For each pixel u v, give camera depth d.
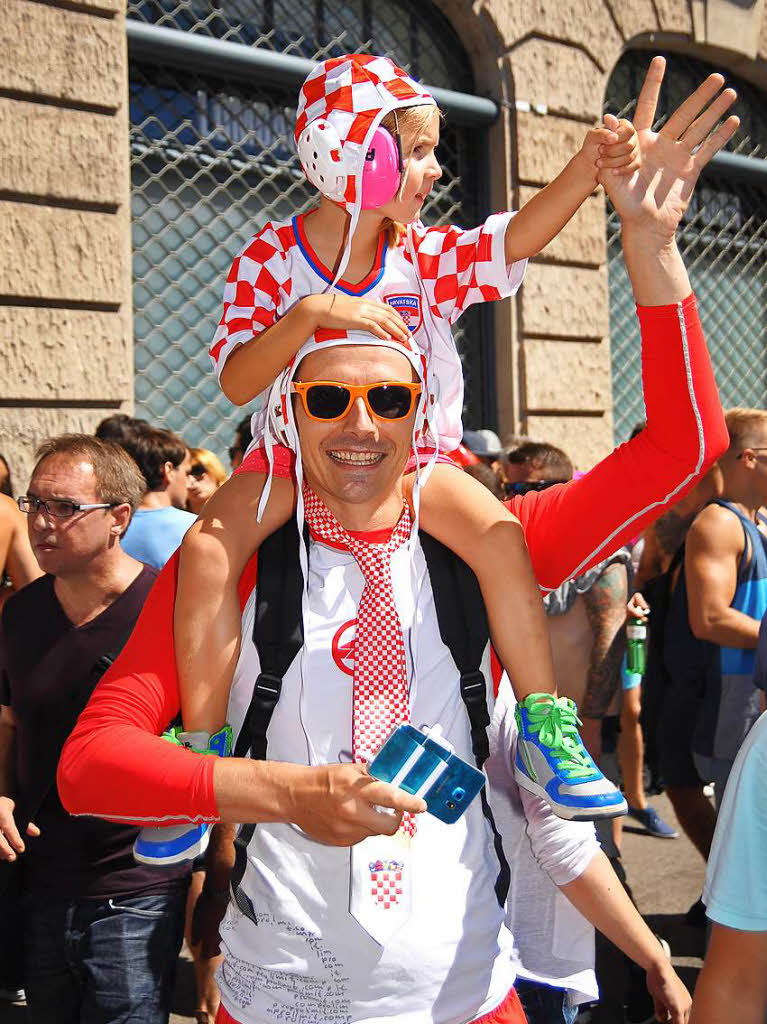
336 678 1.60
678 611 3.76
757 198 8.73
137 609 2.54
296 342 1.59
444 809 1.44
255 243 1.83
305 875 1.57
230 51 5.79
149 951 2.43
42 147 5.12
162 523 3.66
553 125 7.05
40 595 2.58
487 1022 1.63
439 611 1.65
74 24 5.20
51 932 2.44
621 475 1.76
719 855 1.62
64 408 5.21
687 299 1.66
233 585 1.63
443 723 1.63
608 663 3.15
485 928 1.63
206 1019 3.29
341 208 1.77
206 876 3.16
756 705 3.55
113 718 1.55
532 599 1.66
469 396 6.98
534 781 1.65
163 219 5.84
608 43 7.30
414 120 1.71
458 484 1.72
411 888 1.56
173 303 5.88
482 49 6.90
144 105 5.76
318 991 1.56
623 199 1.62
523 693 1.67
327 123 1.66
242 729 1.64
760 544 3.63
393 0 6.72
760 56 8.22
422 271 1.85
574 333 7.10
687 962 4.00
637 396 7.91
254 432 1.84
